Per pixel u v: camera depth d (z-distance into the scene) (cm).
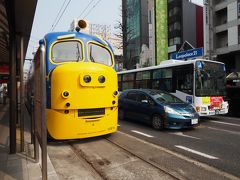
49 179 401
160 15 3969
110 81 681
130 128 910
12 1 471
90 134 639
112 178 429
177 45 4028
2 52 1180
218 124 1018
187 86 1100
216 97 1112
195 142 689
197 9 4325
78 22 747
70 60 679
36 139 469
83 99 619
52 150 603
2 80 2006
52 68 649
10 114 529
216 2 3020
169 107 848
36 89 451
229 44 2817
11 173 416
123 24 3650
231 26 2791
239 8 2703
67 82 603
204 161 519
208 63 1116
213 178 427
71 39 692
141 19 4425
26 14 536
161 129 866
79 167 486
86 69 626
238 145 656
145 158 539
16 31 623
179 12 4112
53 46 666
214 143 677
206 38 2916
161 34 3966
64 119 605
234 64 2838
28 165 455
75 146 639
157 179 423
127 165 495
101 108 661
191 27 4206
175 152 586
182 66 1140
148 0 4178
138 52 4484
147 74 1406
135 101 1020
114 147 631
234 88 1297
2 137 686
